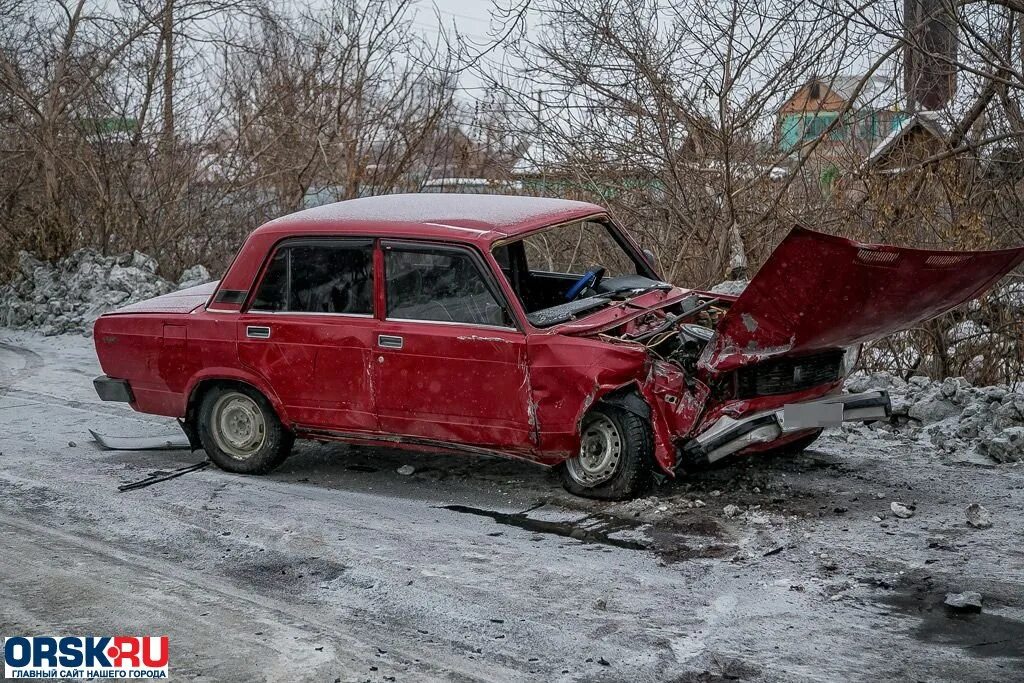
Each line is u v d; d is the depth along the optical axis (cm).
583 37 1196
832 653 476
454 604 539
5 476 762
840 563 566
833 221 1123
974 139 1073
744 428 635
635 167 1245
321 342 702
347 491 715
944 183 1013
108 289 1359
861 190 1141
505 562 587
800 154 1185
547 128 1262
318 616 535
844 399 645
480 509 671
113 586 577
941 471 702
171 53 1560
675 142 1226
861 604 521
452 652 492
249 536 638
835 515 630
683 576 560
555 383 641
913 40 1075
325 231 708
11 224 1489
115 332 774
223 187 1598
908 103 1131
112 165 1509
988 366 929
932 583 539
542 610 529
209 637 515
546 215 721
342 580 574
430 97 1504
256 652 498
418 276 681
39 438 865
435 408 677
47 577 590
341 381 701
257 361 724
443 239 673
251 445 750
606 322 667
